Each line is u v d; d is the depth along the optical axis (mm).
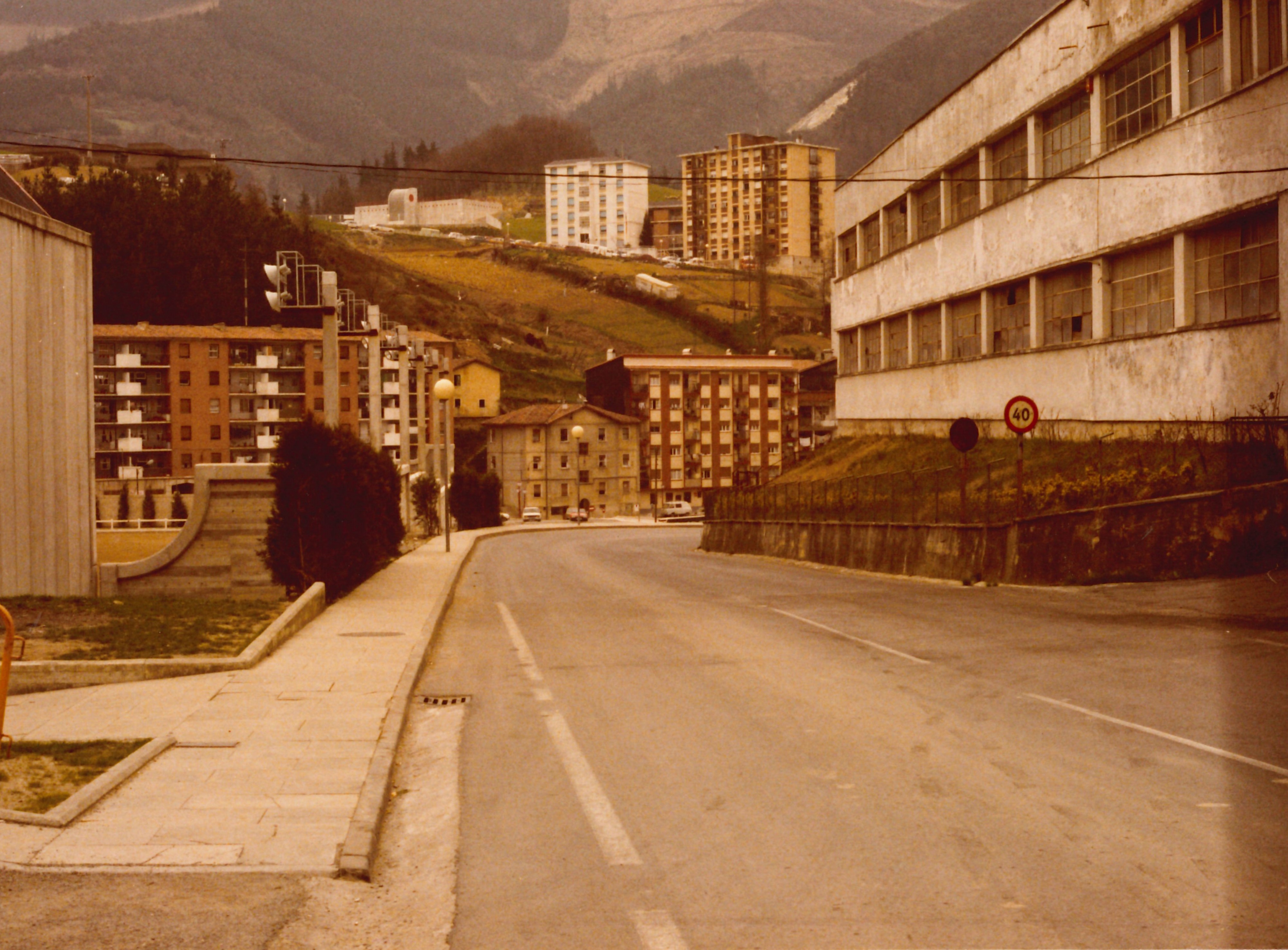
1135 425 26781
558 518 110938
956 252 38438
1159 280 26141
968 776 8148
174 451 92750
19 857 6512
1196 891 5840
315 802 7758
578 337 166125
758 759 8820
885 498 30141
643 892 6066
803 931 5480
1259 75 21547
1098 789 7719
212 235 111875
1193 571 19359
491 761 9109
